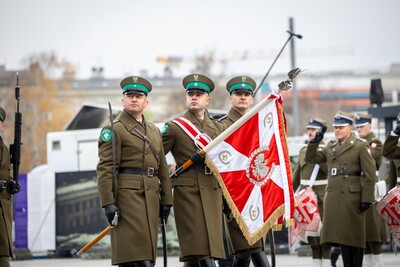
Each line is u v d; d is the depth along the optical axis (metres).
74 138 27.56
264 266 15.27
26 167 80.56
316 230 19.39
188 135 15.07
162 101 112.25
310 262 21.69
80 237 25.31
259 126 14.76
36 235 25.66
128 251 14.21
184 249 14.91
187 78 15.27
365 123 20.91
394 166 17.95
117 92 109.31
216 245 14.83
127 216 14.29
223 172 14.76
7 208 15.48
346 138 18.64
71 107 99.94
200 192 14.91
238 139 14.79
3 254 15.42
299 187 20.55
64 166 27.62
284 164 14.58
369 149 18.73
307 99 124.12
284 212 14.58
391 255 23.55
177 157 15.19
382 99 24.52
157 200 14.59
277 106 14.68
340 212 18.47
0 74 90.44
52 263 23.36
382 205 17.61
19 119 15.60
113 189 14.18
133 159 14.41
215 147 14.78
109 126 14.29
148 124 14.79
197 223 14.84
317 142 18.52
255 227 14.66
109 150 14.23
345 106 128.50
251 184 14.74
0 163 15.46
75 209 25.39
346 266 18.58
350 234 18.42
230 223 15.48
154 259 14.44
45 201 25.62
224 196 14.74
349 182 18.50
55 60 97.12
